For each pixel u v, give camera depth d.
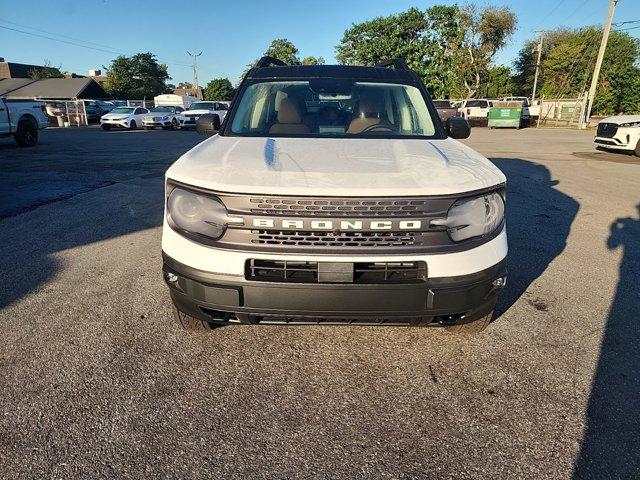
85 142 17.50
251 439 2.13
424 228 2.23
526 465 1.99
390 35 41.38
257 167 2.39
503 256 2.45
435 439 2.14
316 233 2.20
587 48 47.19
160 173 9.58
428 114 3.54
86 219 5.80
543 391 2.48
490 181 2.42
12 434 2.13
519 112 30.33
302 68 3.91
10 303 3.43
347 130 3.32
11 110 14.41
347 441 2.13
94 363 2.69
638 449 2.07
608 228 5.64
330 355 2.81
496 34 43.16
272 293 2.26
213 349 2.86
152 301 3.48
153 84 76.56
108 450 2.05
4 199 6.89
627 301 3.57
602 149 15.29
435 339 2.99
